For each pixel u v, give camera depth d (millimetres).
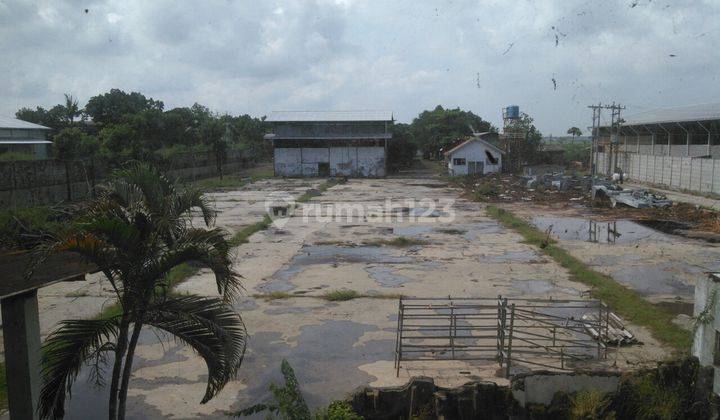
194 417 7477
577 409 6148
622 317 11195
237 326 5691
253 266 16141
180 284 13953
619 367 8633
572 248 18250
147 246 5324
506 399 6469
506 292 13164
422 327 9211
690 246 18516
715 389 6617
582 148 64688
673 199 30203
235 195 34719
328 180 45688
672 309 11891
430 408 6543
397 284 14047
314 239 20234
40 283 5625
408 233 21422
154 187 5848
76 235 5066
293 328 10844
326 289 13680
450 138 65188
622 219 24422
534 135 53562
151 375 8742
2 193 22625
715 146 35750
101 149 33938
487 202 30844
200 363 9180
